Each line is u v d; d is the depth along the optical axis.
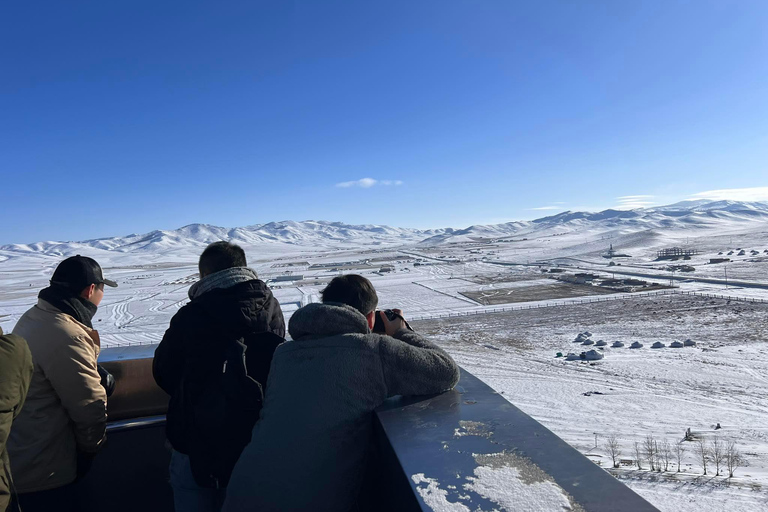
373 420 1.74
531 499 1.02
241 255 2.28
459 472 1.18
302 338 1.93
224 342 1.95
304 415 1.69
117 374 2.53
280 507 1.64
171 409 2.05
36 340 2.06
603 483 1.07
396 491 1.36
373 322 2.19
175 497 2.16
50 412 2.11
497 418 1.58
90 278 2.26
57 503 2.20
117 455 2.46
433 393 1.88
